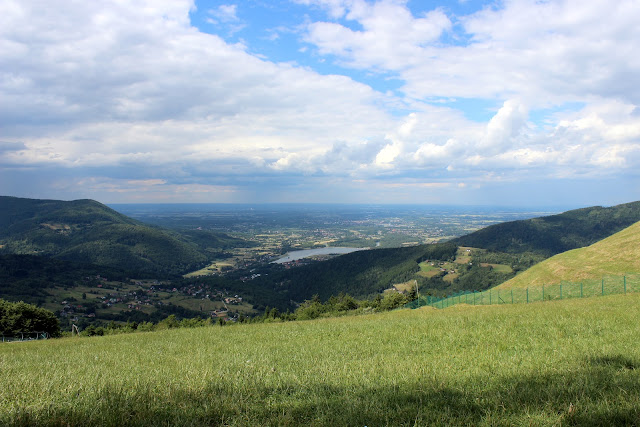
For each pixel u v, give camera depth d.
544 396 4.70
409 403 4.69
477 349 8.43
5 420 4.28
